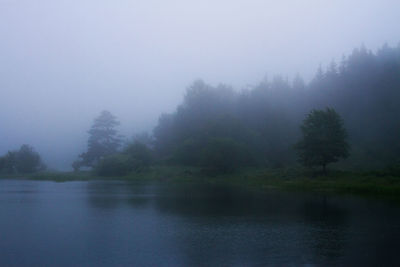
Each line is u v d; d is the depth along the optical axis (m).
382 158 69.31
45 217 25.23
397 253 15.03
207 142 81.00
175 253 15.18
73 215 26.09
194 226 21.47
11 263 13.93
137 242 17.39
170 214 26.38
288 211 27.39
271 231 19.89
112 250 15.78
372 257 14.39
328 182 48.75
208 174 71.44
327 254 14.91
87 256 14.81
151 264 13.61
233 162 70.44
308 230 20.08
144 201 34.81
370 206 30.03
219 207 29.98
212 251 15.48
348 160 69.62
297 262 13.70
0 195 41.47
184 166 85.94
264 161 79.38
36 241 17.66
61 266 13.49
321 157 54.44
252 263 13.62
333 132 54.62
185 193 42.91
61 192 45.59
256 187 51.41
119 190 48.16
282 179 56.75
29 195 41.66
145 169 83.38
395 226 21.17
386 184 44.38
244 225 21.83
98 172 84.38
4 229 20.78
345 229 20.39
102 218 24.61
